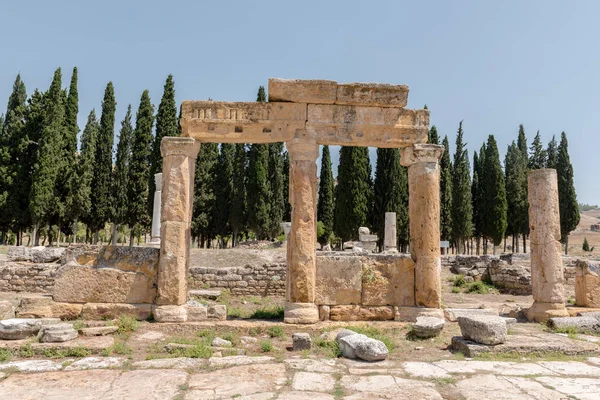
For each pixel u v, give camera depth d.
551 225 13.37
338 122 12.14
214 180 48.56
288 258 11.82
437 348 9.59
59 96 41.47
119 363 7.96
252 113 12.09
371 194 45.16
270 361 8.28
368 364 8.22
